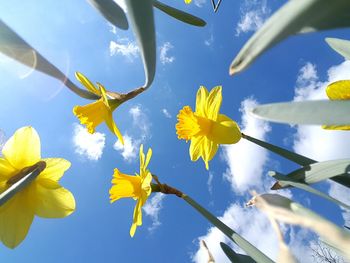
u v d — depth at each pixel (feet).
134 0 0.23
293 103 0.20
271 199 0.29
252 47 0.17
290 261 0.22
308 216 0.26
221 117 0.79
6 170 0.45
